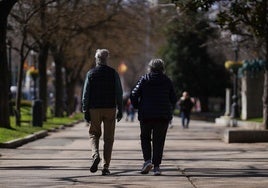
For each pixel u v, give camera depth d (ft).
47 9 229.04
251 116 289.74
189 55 465.47
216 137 190.70
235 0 159.84
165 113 86.79
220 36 252.42
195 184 79.15
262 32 161.58
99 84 87.15
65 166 102.01
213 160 112.16
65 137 191.21
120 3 278.67
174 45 466.29
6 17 174.70
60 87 338.95
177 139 180.24
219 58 469.16
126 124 307.78
